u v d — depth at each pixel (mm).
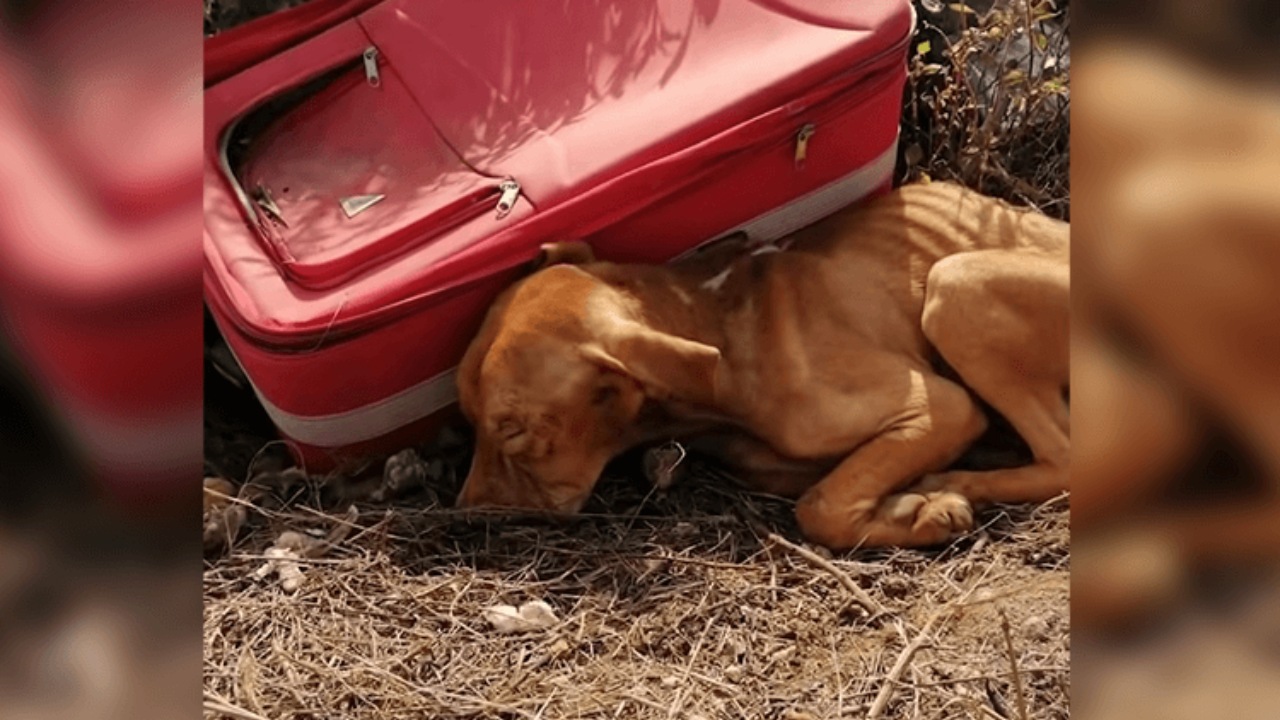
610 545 2709
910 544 2709
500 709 2291
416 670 2406
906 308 2916
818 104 2898
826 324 2873
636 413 2695
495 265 2799
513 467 2734
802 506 2764
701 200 2930
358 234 2930
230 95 3324
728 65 2996
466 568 2658
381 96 3305
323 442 2887
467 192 2896
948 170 3664
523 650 2449
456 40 3287
